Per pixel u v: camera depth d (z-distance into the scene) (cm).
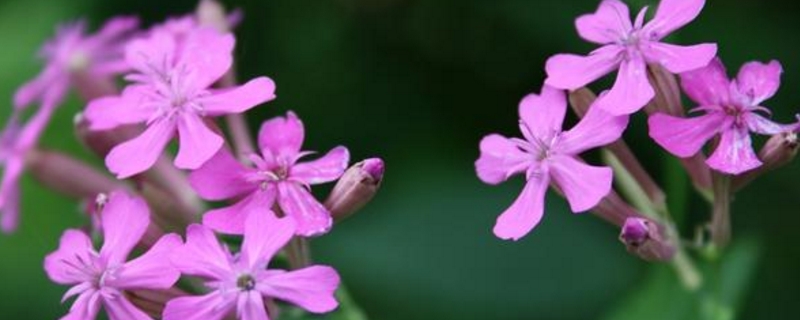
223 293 23
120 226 24
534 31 31
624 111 24
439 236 31
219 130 24
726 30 31
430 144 32
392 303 31
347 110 32
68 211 31
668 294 28
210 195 24
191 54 25
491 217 31
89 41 29
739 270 27
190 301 23
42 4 32
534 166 24
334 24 32
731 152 24
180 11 32
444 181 32
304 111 32
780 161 24
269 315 24
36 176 28
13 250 31
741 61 31
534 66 32
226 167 24
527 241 31
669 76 24
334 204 24
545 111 24
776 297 31
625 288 31
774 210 31
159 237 24
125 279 24
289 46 32
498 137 24
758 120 24
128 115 25
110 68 29
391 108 32
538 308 31
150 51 25
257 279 23
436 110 32
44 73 29
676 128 24
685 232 31
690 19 24
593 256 31
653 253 24
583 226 31
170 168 27
